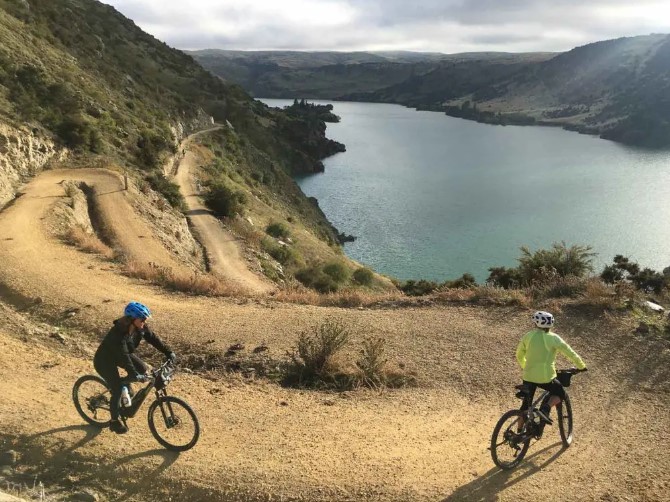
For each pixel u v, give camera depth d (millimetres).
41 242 19406
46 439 6922
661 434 7910
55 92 43094
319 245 63781
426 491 6273
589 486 6496
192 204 52594
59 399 8062
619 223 110438
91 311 12672
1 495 5441
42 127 38438
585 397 9156
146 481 6320
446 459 7082
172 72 118562
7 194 28422
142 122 68125
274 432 7668
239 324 12320
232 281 33094
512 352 11086
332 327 10844
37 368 9148
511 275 22312
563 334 11656
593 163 188125
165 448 6918
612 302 12766
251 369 10273
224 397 8922
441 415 8758
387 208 124062
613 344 11070
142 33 129625
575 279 14953
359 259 88062
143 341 11195
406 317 13008
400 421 8430
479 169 178875
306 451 7113
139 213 33938
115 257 18469
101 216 31578
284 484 6332
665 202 127875
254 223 57500
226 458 6801
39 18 71500
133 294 14250
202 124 101625
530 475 6699
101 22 111688
